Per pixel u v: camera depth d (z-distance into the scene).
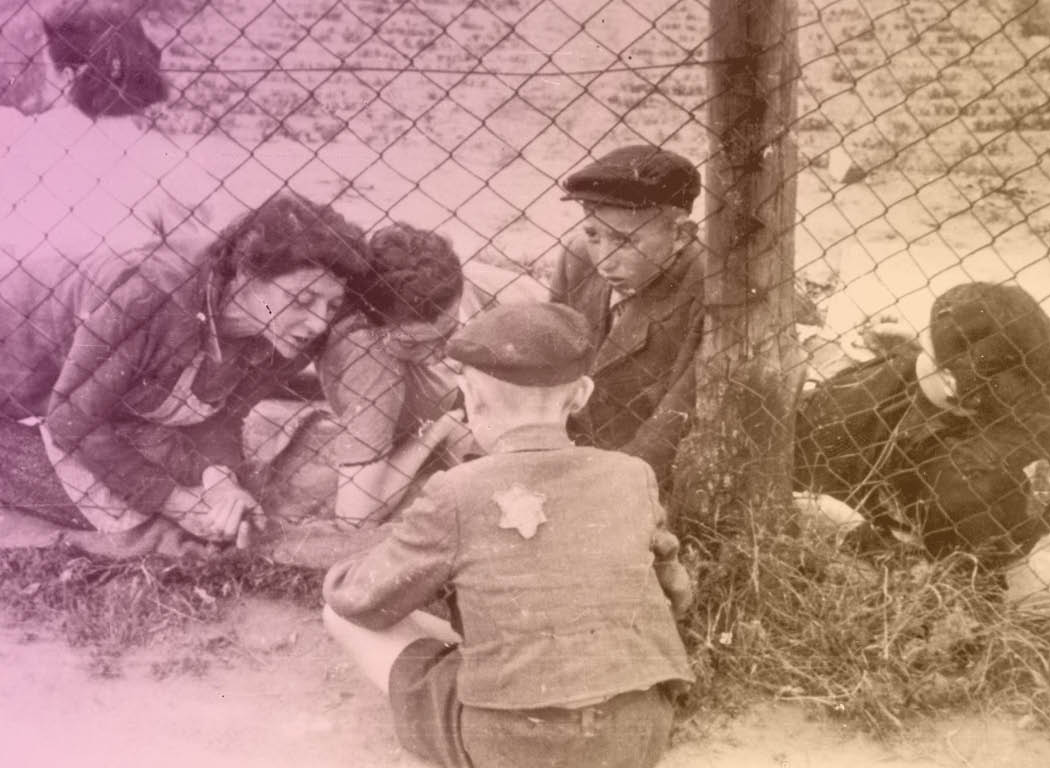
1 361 3.11
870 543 2.88
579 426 3.07
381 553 2.35
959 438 2.91
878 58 5.73
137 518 3.07
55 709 2.60
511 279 3.27
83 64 4.79
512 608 2.25
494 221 4.57
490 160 5.16
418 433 3.12
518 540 2.27
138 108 4.93
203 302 3.03
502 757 2.26
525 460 2.33
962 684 2.59
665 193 2.92
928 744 2.50
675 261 3.00
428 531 2.30
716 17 2.58
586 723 2.22
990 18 5.84
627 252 2.97
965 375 2.86
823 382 3.09
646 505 2.35
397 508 3.12
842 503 2.95
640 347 3.02
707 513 2.79
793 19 2.59
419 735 2.37
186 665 2.75
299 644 2.83
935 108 5.50
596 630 2.24
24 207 4.16
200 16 5.76
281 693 2.67
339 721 2.59
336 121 5.38
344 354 3.08
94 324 3.01
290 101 5.42
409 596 2.32
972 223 4.78
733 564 2.74
